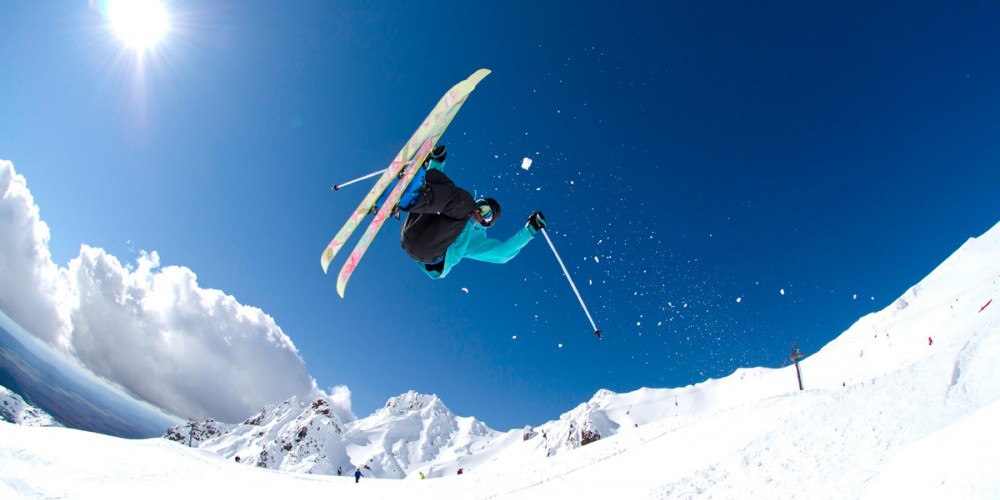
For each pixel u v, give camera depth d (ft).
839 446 30.78
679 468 41.60
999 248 298.97
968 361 33.55
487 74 15.83
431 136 15.48
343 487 79.15
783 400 61.36
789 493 25.95
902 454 14.51
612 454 60.75
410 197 14.30
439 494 61.82
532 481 55.83
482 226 15.67
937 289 311.68
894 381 36.78
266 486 76.74
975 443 11.37
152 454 87.25
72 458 68.59
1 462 57.67
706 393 485.56
